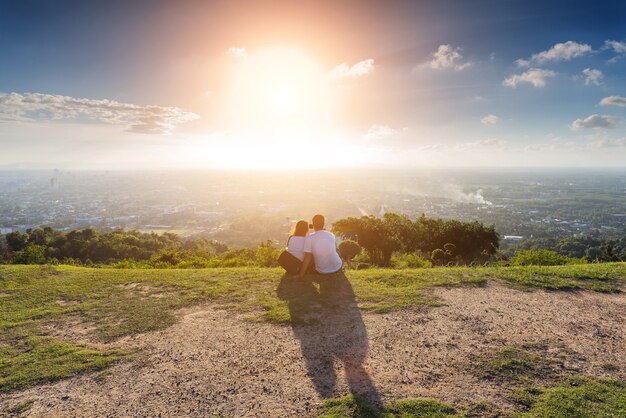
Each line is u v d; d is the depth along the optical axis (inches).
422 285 285.4
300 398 146.5
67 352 186.7
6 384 158.6
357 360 176.4
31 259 717.9
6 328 218.5
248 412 138.3
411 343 193.2
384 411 136.4
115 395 150.6
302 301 251.4
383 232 1107.3
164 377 163.6
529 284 292.0
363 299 255.4
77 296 274.7
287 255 299.6
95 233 2153.1
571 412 134.8
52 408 142.9
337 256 297.3
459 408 138.6
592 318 228.2
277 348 189.0
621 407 137.6
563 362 173.9
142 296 272.8
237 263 600.4
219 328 214.4
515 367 169.0
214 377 163.2
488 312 235.6
